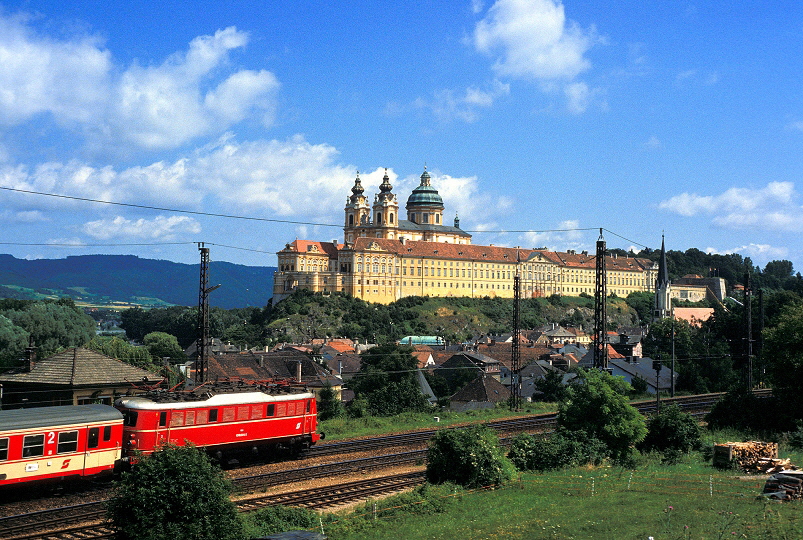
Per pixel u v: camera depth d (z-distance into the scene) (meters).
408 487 44.81
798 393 66.69
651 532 32.66
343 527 35.69
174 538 30.50
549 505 39.22
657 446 56.38
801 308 70.56
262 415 50.72
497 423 71.94
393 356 120.75
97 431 42.16
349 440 61.22
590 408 54.34
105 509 37.41
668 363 134.50
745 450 48.69
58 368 68.06
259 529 34.00
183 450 33.44
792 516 33.66
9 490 40.31
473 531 34.62
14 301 189.62
